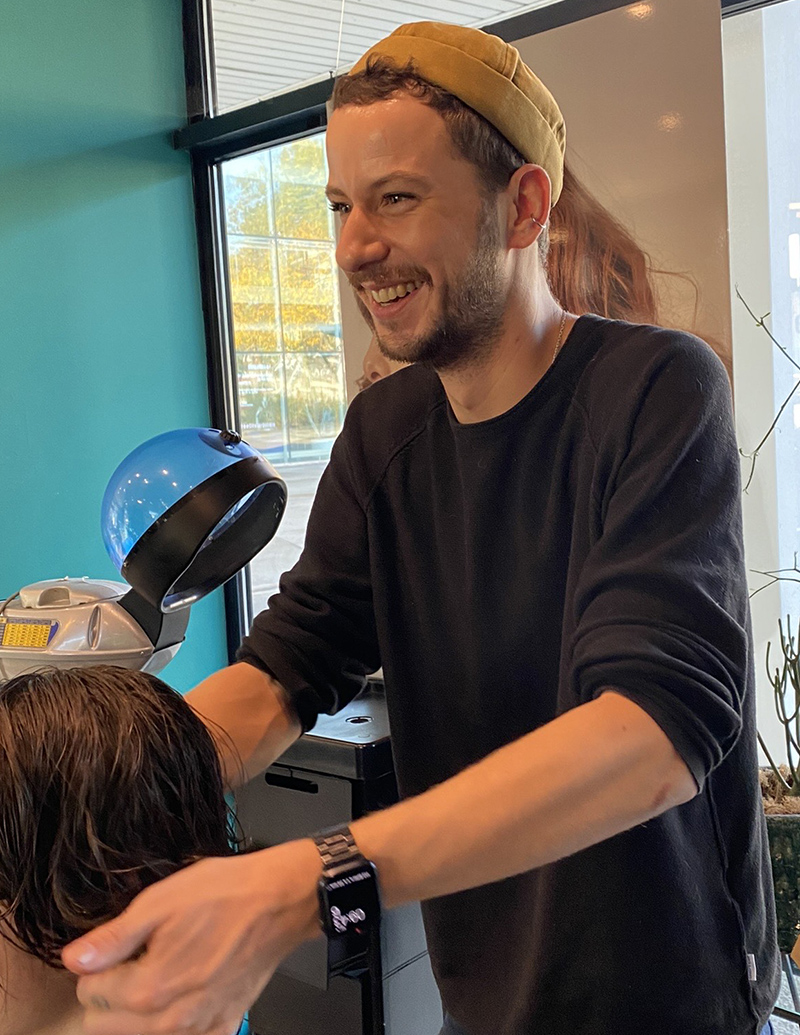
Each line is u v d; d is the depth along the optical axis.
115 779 0.72
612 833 0.75
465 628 1.04
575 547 0.94
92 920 0.72
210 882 0.67
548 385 0.96
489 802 0.73
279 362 2.68
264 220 2.65
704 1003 0.94
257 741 1.06
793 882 1.77
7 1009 0.73
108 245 2.55
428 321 0.92
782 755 2.23
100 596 1.67
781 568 2.18
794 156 2.07
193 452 1.16
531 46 1.85
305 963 1.66
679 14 1.67
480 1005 1.06
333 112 0.92
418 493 1.09
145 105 2.61
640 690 0.75
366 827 0.74
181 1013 0.64
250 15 2.56
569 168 1.82
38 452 2.42
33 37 2.37
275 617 1.14
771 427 2.06
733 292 2.15
